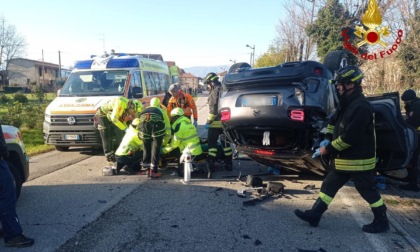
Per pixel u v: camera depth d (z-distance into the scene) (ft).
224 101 18.72
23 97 98.68
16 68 236.02
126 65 34.22
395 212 15.94
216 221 14.73
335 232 13.67
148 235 13.33
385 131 16.49
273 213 15.69
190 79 386.32
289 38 80.53
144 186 19.98
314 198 17.79
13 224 12.21
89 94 31.32
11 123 41.88
